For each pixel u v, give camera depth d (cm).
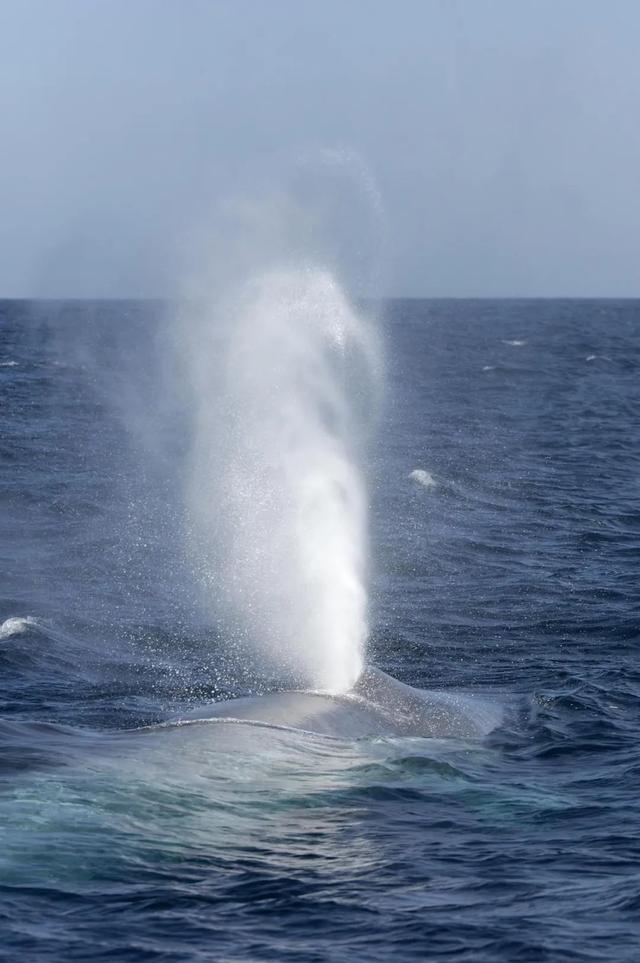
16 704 5762
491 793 4556
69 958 3178
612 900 3594
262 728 4988
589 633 7388
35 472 13250
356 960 3212
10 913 3412
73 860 3747
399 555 9388
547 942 3316
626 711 5781
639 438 17975
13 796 4147
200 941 3300
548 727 5447
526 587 8525
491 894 3641
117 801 4178
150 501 11388
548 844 4062
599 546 10069
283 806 4275
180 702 5934
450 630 7406
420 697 5544
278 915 3469
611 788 4641
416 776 4681
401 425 18538
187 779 4425
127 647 6956
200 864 3791
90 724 5438
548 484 13325
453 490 12562
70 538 9875
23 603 7838
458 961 3219
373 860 3881
